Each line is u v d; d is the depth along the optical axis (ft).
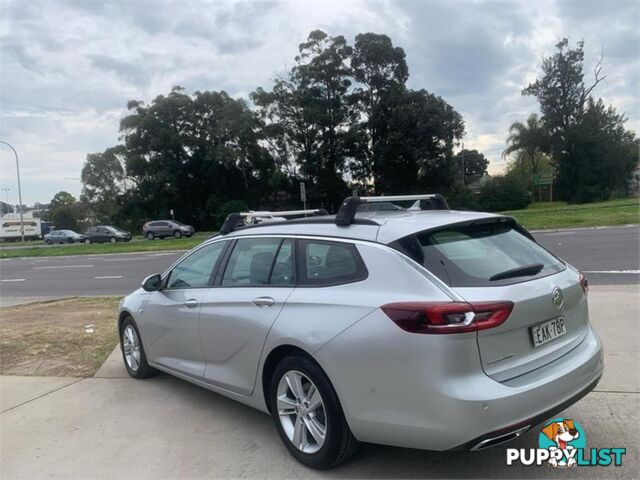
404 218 12.14
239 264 14.26
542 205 184.34
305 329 11.37
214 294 14.42
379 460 11.94
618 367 16.44
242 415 15.05
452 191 173.47
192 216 194.70
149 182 186.39
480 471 11.32
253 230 14.43
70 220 284.41
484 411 9.40
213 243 15.65
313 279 12.03
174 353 16.26
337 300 11.10
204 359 14.89
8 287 53.72
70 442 13.82
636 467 11.21
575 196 182.29
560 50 182.70
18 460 12.94
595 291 27.25
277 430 12.60
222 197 183.52
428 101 157.38
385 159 160.15
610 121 182.19
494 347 9.91
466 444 9.52
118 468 12.32
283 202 185.26
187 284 16.05
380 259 10.88
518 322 10.12
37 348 23.31
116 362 20.72
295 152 173.37
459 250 10.94
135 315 17.94
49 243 166.30
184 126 185.37
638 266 35.86
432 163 156.97
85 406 16.30
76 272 64.03
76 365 20.67
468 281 10.17
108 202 252.83
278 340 11.98
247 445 13.16
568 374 10.69
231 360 13.80
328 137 166.40
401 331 9.91
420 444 9.93
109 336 24.85
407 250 10.71
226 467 12.14
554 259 12.53
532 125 190.70
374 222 11.82
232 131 169.58
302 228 13.01
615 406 13.89
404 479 11.14
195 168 185.37
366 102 166.71
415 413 9.80
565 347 11.34
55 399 17.06
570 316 11.69
